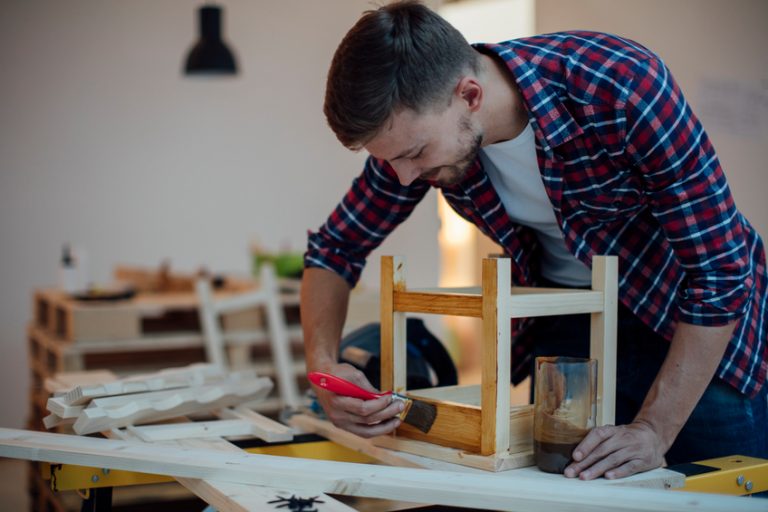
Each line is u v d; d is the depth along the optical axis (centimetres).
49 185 500
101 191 513
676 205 126
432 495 110
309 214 568
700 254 127
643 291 147
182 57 529
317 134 567
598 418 137
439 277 480
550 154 131
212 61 438
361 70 116
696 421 154
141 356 374
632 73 123
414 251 483
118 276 486
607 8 381
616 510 104
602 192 135
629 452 122
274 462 123
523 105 131
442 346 178
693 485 126
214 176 542
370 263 506
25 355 494
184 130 534
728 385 151
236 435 154
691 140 124
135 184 522
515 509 108
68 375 191
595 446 122
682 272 146
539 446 126
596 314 137
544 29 416
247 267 553
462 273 603
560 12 404
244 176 550
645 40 373
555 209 140
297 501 109
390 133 119
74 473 137
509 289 126
